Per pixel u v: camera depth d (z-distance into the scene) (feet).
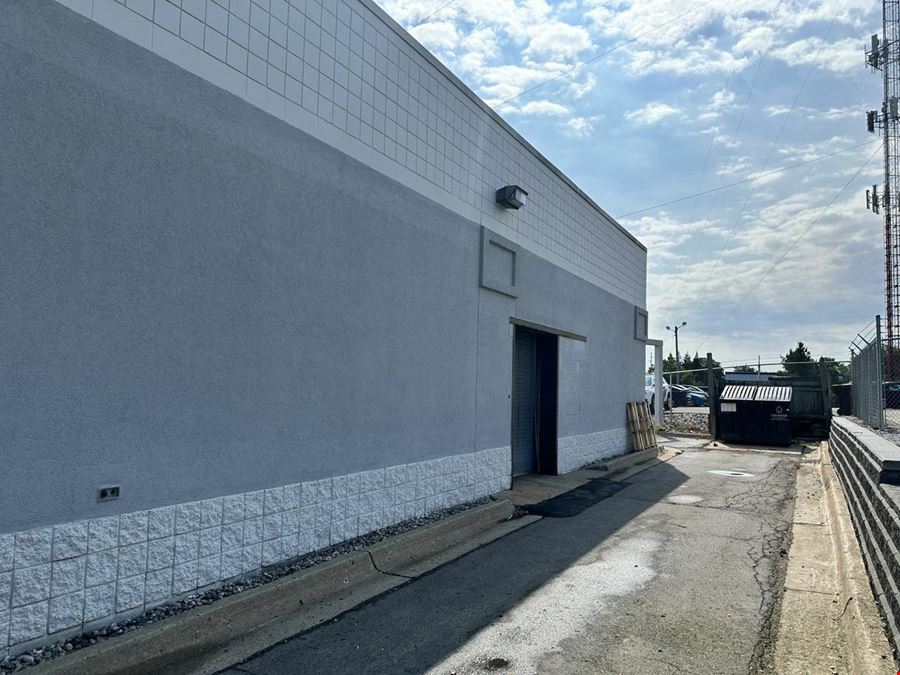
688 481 38.01
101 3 13.60
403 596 17.54
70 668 11.66
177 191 15.14
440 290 26.18
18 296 12.08
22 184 12.14
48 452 12.56
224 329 16.34
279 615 15.93
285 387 18.21
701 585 18.56
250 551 17.01
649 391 83.35
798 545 23.03
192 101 15.56
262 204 17.51
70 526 12.87
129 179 14.07
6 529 11.88
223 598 15.49
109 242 13.65
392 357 22.95
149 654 12.92
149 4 14.62
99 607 13.35
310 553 19.01
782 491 34.50
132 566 14.05
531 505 30.17
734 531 25.26
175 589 14.98
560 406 39.73
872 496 18.33
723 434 61.31
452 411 26.99
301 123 18.97
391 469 22.81
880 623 13.80
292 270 18.49
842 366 83.10
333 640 14.56
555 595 17.69
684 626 15.44
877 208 108.47
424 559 21.26
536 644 14.38
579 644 14.39
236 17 16.88
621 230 52.08
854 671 12.36
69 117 12.93
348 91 21.01
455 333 27.32
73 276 12.98
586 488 35.24
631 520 27.32
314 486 19.24
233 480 16.57
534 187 36.04
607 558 21.43
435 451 25.67
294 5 18.83
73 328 12.98
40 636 12.28
